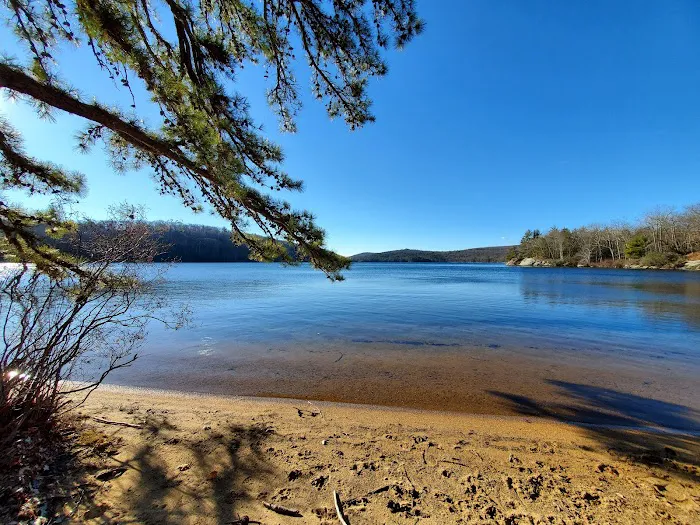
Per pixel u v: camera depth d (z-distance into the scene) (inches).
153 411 142.3
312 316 465.4
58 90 96.6
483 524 75.7
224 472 94.3
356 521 75.8
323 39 150.7
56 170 136.6
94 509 75.3
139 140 112.6
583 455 114.6
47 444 99.4
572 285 1053.2
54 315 109.6
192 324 398.3
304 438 120.7
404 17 141.5
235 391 186.1
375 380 208.8
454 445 120.0
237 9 129.4
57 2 86.0
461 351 283.3
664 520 78.2
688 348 294.8
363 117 173.6
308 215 155.9
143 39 100.7
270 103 177.2
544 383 204.2
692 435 135.6
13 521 69.0
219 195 143.7
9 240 116.6
